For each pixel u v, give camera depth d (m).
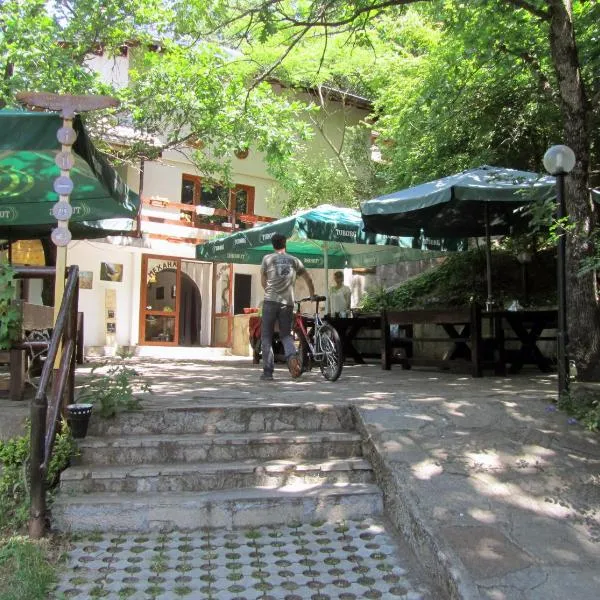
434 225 9.42
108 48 10.81
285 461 4.58
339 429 5.07
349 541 3.80
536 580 3.04
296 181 14.42
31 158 6.62
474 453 4.37
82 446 4.43
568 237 6.08
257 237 9.80
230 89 11.02
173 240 15.82
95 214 7.71
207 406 4.93
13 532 3.82
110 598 3.11
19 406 4.89
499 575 3.06
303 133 12.00
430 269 14.70
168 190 16.28
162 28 10.41
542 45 8.77
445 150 12.18
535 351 8.27
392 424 4.77
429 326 10.79
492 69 10.34
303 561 3.53
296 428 5.01
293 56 14.77
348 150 17.98
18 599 3.02
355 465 4.49
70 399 4.74
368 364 10.36
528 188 6.21
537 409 5.16
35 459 3.76
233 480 4.32
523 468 4.21
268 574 3.37
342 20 7.50
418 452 4.34
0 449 4.33
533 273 11.75
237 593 3.16
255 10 7.22
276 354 10.81
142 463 4.49
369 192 16.91
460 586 2.97
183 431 4.84
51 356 3.94
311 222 8.98
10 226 9.05
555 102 8.68
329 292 11.34
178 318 16.11
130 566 3.46
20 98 4.38
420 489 3.89
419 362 8.61
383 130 15.73
